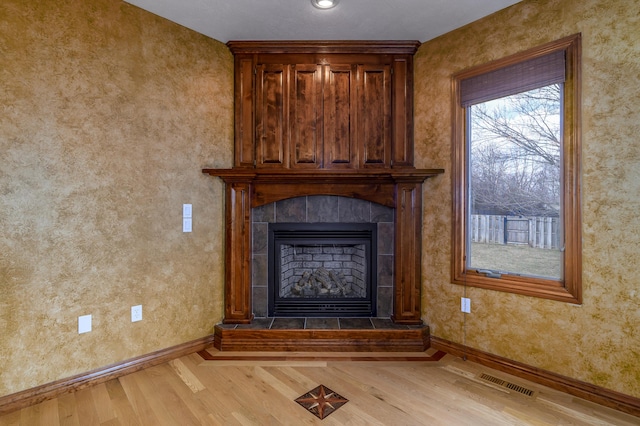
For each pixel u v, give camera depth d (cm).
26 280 194
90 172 216
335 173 269
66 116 206
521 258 241
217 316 285
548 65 218
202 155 272
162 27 248
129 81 232
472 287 256
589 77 202
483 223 259
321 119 289
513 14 233
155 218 247
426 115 281
